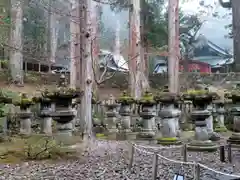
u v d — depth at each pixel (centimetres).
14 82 2703
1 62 2911
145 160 853
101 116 1706
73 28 1870
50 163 820
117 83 3284
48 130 1392
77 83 2203
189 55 3684
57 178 670
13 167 773
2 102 1236
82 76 1144
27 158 866
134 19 1997
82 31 1139
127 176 682
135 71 1973
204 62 3825
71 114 920
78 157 885
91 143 1088
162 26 3161
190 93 1010
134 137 1405
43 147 905
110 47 2733
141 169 747
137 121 1659
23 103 1401
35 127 1622
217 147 1027
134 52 1977
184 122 1677
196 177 511
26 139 1174
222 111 1659
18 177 679
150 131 1370
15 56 2712
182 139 1274
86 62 1131
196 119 1018
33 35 2438
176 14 2086
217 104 1650
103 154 948
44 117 1398
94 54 1688
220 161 849
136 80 1966
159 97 1189
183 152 814
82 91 1126
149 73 3397
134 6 1998
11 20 1898
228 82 2875
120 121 1630
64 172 724
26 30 2448
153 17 3173
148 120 1379
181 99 1187
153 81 3297
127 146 1127
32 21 2495
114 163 820
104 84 3234
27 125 1395
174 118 1200
